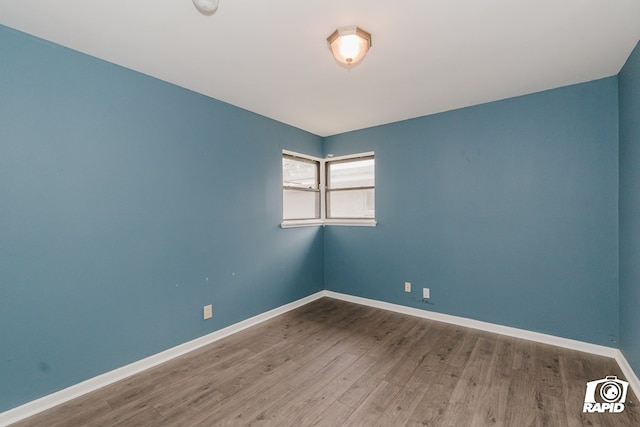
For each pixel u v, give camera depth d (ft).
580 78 7.96
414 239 11.19
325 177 14.02
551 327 8.72
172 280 8.16
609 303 7.92
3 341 5.61
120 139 7.15
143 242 7.57
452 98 9.31
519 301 9.20
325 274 13.89
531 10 5.22
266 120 11.02
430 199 10.80
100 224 6.83
